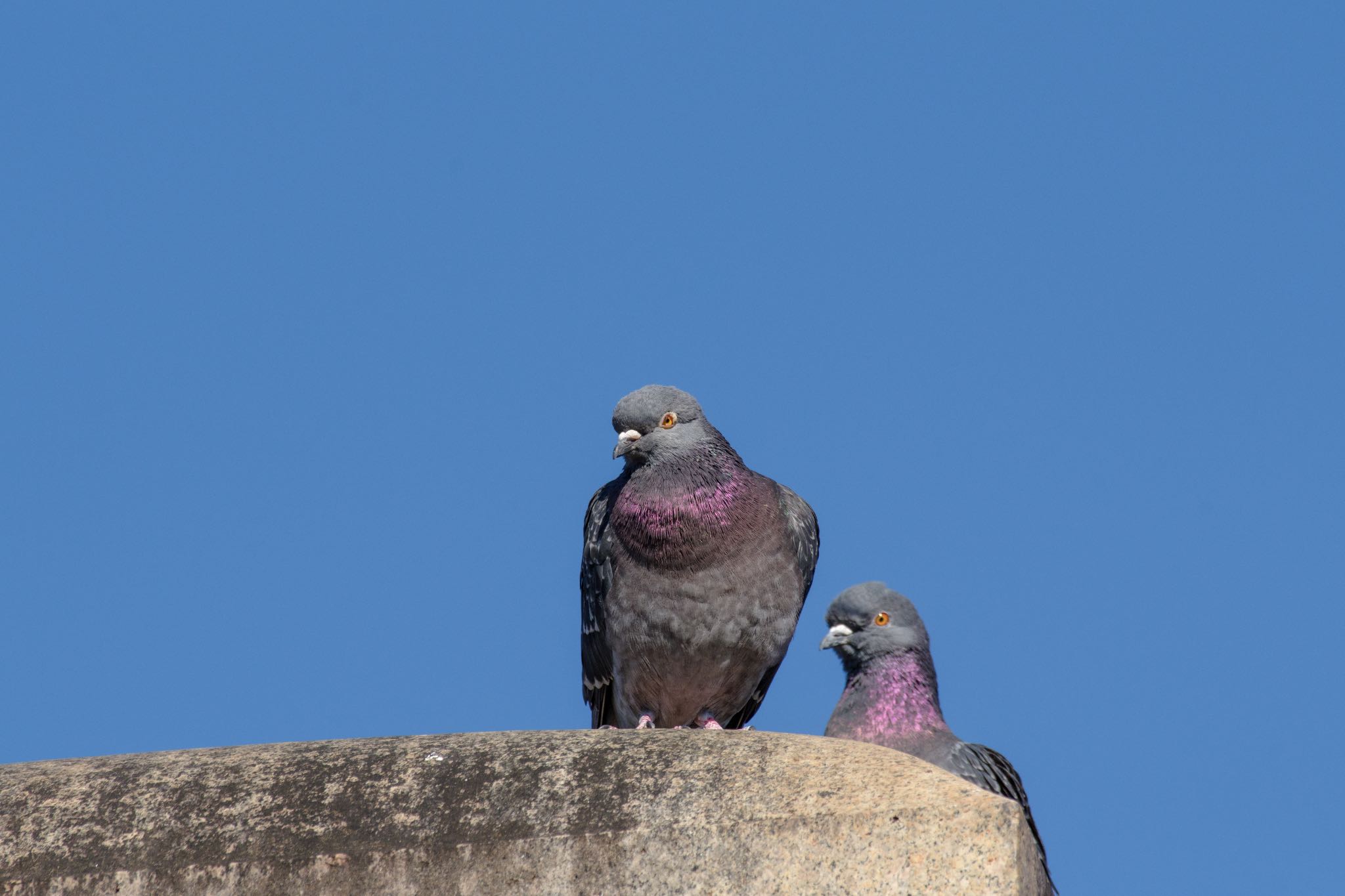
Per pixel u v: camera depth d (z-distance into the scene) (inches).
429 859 350.0
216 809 363.9
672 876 342.0
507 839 349.7
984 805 336.5
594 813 352.2
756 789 350.6
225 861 353.1
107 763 380.2
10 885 352.8
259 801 364.8
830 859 337.1
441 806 358.9
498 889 346.6
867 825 338.0
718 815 346.0
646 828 346.6
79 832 361.4
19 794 370.3
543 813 353.7
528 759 366.3
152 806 365.7
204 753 382.0
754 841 341.7
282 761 374.3
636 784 356.5
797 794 347.6
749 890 338.0
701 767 358.3
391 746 376.5
